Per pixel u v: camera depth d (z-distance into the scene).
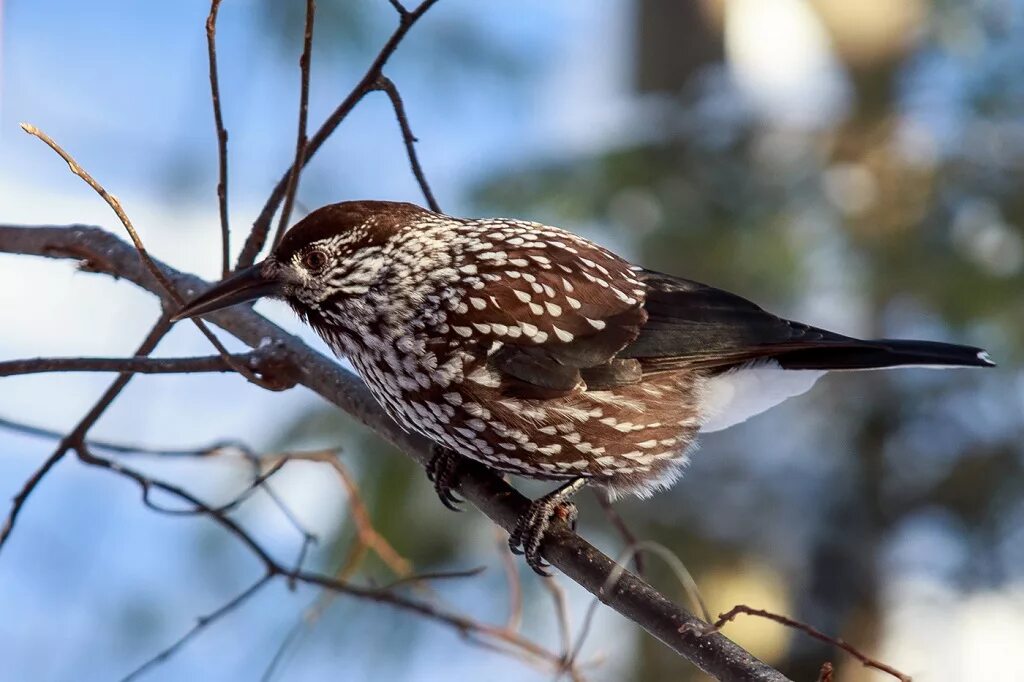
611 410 6.92
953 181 11.80
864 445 12.48
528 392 6.76
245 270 6.88
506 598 11.20
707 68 14.44
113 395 6.60
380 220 6.95
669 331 7.10
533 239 7.09
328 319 6.98
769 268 11.78
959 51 12.15
